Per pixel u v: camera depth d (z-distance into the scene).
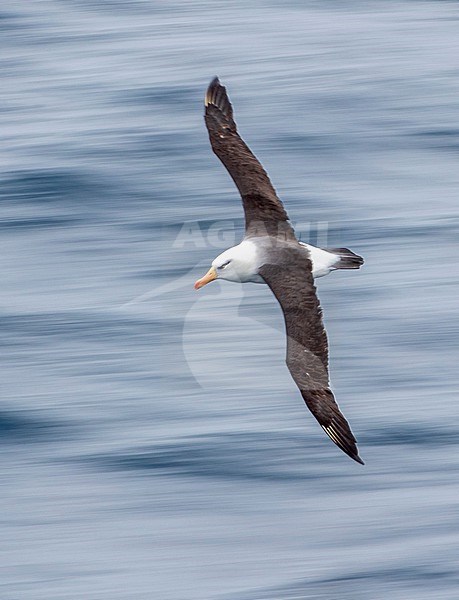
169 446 16.14
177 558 14.69
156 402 16.91
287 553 14.68
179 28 33.03
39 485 15.62
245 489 15.50
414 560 14.51
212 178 23.38
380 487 15.56
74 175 23.56
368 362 17.75
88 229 21.53
